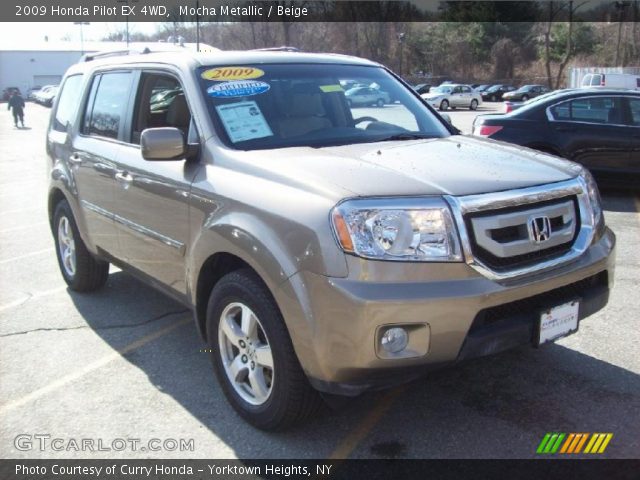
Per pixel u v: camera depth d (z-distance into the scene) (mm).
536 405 3551
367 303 2684
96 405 3717
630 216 8188
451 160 3381
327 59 4590
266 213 3055
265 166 3271
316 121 4008
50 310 5289
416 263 2762
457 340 2811
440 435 3297
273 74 4176
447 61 78125
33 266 6668
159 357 4355
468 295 2768
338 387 2873
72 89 5676
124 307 5332
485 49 77438
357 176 3012
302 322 2857
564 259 3145
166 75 4180
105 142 4738
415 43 76438
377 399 3662
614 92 9219
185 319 5047
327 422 3443
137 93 4480
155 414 3604
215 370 3629
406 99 4645
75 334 4777
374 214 2775
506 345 2973
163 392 3859
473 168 3240
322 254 2783
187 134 3912
